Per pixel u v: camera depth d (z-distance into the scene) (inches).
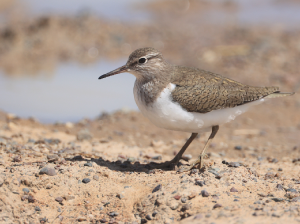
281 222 280.2
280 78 795.4
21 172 364.5
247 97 378.9
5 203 332.8
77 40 1059.9
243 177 367.9
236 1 1460.4
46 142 499.8
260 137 583.2
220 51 957.8
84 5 1352.1
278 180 378.6
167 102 366.6
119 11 1321.4
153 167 414.3
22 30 1081.4
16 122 583.8
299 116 665.6
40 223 330.0
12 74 836.6
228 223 282.4
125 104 695.7
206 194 331.0
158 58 384.2
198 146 546.0
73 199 352.2
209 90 370.9
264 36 1044.5
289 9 1346.0
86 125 606.9
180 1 1421.0
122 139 561.3
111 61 937.5
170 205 322.7
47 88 753.6
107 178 374.9
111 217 332.2
